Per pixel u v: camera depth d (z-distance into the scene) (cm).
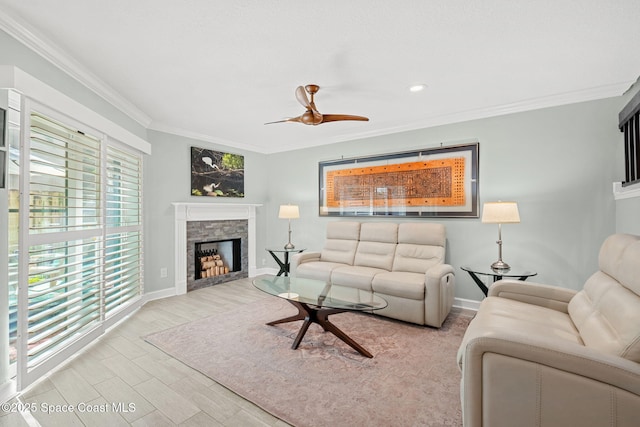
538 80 270
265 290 278
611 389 110
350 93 300
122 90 292
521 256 329
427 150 386
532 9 174
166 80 270
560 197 310
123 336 276
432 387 195
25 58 197
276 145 530
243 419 165
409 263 357
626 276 152
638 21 185
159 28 193
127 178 331
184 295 414
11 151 207
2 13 175
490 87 286
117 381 202
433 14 179
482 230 351
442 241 352
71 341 229
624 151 280
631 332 122
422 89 290
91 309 256
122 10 175
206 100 318
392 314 313
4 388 180
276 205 548
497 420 125
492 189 345
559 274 311
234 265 515
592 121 295
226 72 254
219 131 438
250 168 534
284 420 164
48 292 203
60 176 217
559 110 310
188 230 437
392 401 180
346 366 221
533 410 120
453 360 231
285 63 239
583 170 299
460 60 234
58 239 219
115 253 292
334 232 437
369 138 439
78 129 240
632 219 253
